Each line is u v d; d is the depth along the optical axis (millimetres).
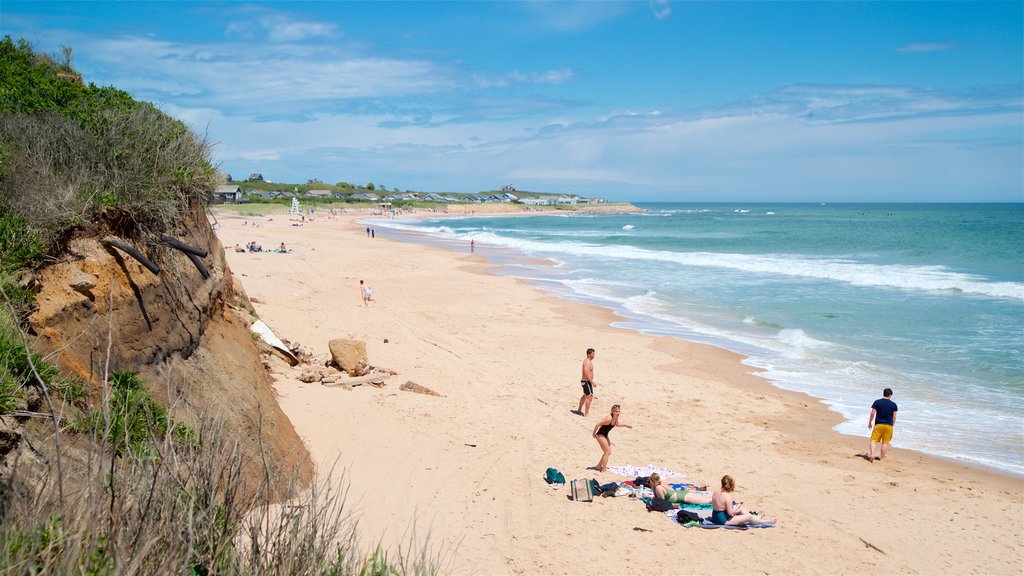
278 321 19656
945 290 30750
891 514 9688
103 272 7520
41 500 3662
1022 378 16812
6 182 7504
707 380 16906
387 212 149375
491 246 59375
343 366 14906
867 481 10914
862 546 8688
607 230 91250
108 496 3719
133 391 6598
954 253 48656
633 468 11008
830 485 10703
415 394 13922
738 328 23203
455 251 53031
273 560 3906
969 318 24016
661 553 8203
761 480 10844
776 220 121562
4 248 6695
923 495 10398
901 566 8211
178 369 8125
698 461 11562
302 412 11508
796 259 45688
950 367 17891
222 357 9555
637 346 20359
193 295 9453
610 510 9352
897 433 13281
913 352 19484
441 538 7973
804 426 13656
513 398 14492
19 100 9781
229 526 3857
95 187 8086
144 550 3133
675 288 32188
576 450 11672
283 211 114125
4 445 4719
